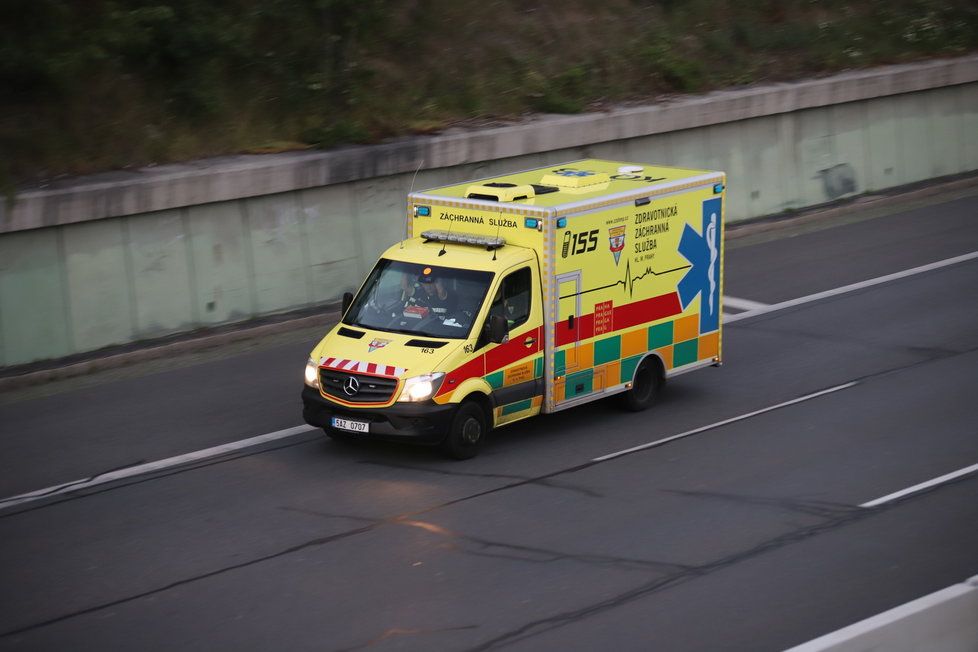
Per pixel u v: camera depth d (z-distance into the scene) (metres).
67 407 40.81
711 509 31.45
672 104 65.75
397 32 65.62
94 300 46.66
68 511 31.56
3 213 43.84
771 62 76.31
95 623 25.00
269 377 43.97
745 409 40.34
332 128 56.09
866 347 47.03
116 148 51.25
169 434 37.91
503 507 31.61
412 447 36.56
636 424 38.91
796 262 60.19
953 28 85.81
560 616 25.12
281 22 61.34
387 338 35.56
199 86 55.91
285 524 30.47
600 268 37.78
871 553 28.45
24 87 52.12
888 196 73.50
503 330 34.84
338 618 25.12
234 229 50.25
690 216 40.69
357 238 54.25
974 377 43.22
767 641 23.89
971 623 22.31
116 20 56.00
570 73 67.62
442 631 24.45
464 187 40.22
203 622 25.00
